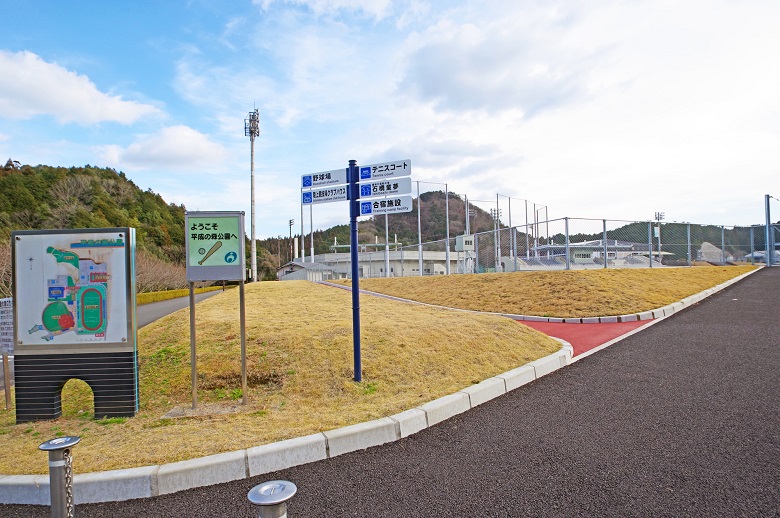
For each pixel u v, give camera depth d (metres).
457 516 3.19
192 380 5.63
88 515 3.37
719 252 25.81
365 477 3.83
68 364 5.55
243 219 5.84
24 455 4.25
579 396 5.78
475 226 64.12
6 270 24.66
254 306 12.48
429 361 6.72
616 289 13.48
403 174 6.40
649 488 3.46
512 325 8.88
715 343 8.19
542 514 3.17
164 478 3.66
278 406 5.55
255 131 36.12
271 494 2.04
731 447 4.11
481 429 4.82
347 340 7.22
